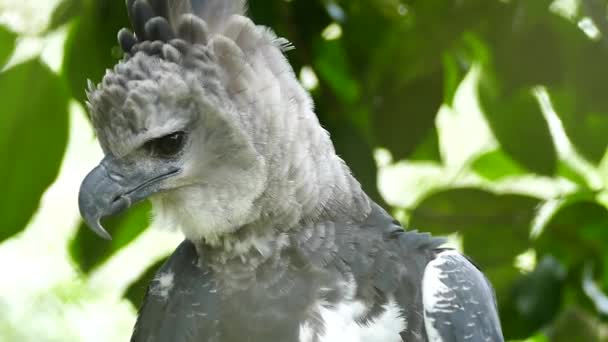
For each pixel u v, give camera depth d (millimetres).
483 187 3572
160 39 3291
